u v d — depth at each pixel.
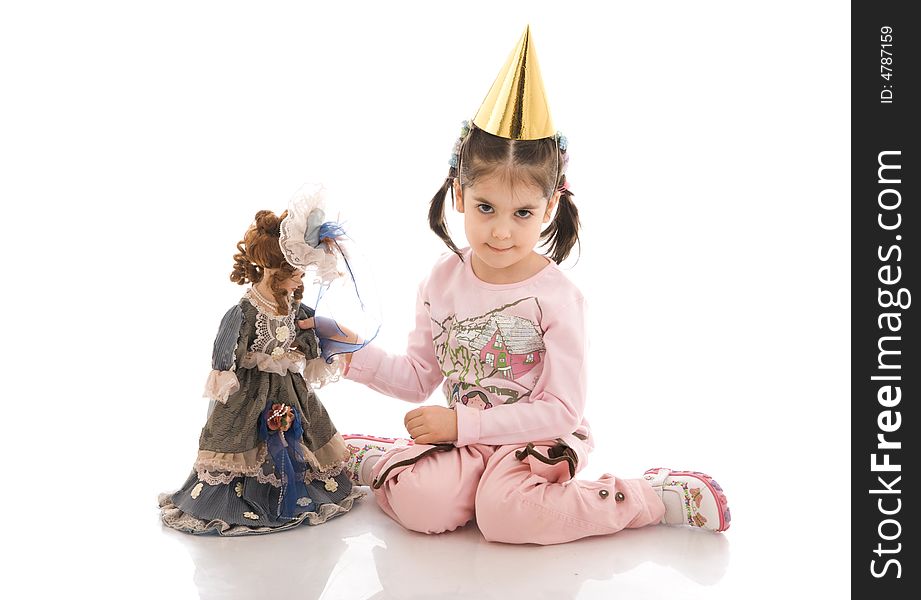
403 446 2.07
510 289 2.04
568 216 2.12
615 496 1.96
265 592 1.76
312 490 2.01
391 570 1.83
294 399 1.97
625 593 1.78
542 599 1.75
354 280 1.99
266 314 1.94
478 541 1.94
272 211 1.95
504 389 2.04
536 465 1.95
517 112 1.95
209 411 1.97
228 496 1.95
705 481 1.98
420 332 2.16
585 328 2.04
